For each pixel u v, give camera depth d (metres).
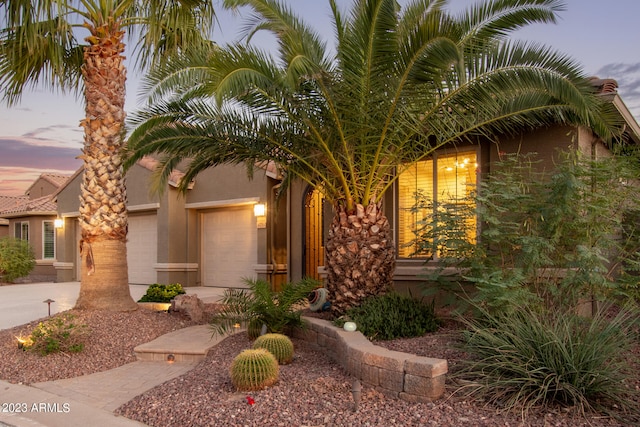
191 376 6.12
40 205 23.50
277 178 14.98
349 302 7.74
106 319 8.94
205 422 4.52
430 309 7.38
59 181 26.81
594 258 6.01
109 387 6.16
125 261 9.85
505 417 4.21
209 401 5.06
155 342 7.97
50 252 23.84
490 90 6.64
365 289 7.73
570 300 6.48
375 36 6.10
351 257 7.75
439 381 4.69
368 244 7.77
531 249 6.02
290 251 14.54
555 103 7.20
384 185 8.37
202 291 15.24
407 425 4.17
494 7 6.30
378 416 4.42
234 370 5.37
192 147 8.35
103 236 9.54
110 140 9.56
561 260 6.61
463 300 6.71
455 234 6.88
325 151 7.52
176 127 8.12
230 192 16.11
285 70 6.42
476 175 8.89
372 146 7.35
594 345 4.49
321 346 7.25
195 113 8.01
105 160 9.53
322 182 8.30
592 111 6.65
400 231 9.83
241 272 16.23
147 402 5.30
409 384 4.80
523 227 6.80
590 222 6.41
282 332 8.13
